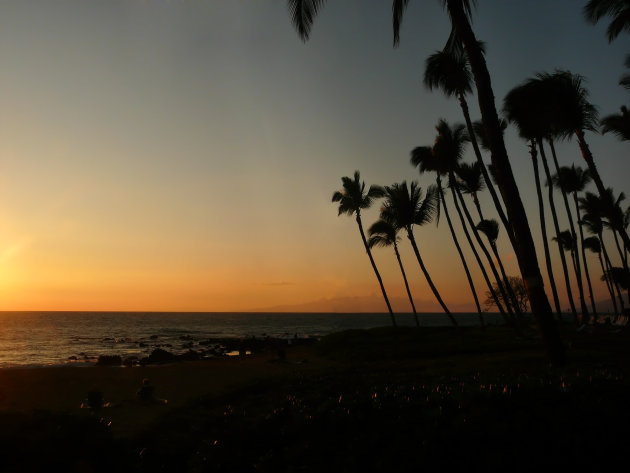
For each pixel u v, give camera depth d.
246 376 18.12
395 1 12.67
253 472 5.10
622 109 24.22
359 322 166.75
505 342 22.34
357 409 5.86
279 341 49.69
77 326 106.94
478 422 4.95
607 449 4.46
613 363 10.06
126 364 30.62
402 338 28.72
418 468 4.46
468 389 5.95
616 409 5.04
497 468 4.37
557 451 4.49
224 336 78.19
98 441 5.00
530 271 10.99
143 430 7.32
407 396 6.45
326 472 4.70
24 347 48.84
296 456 5.05
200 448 5.76
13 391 14.43
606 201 21.47
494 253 36.59
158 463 5.68
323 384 9.66
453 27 13.72
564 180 40.19
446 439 4.73
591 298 40.47
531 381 6.16
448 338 27.50
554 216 32.12
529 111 20.61
